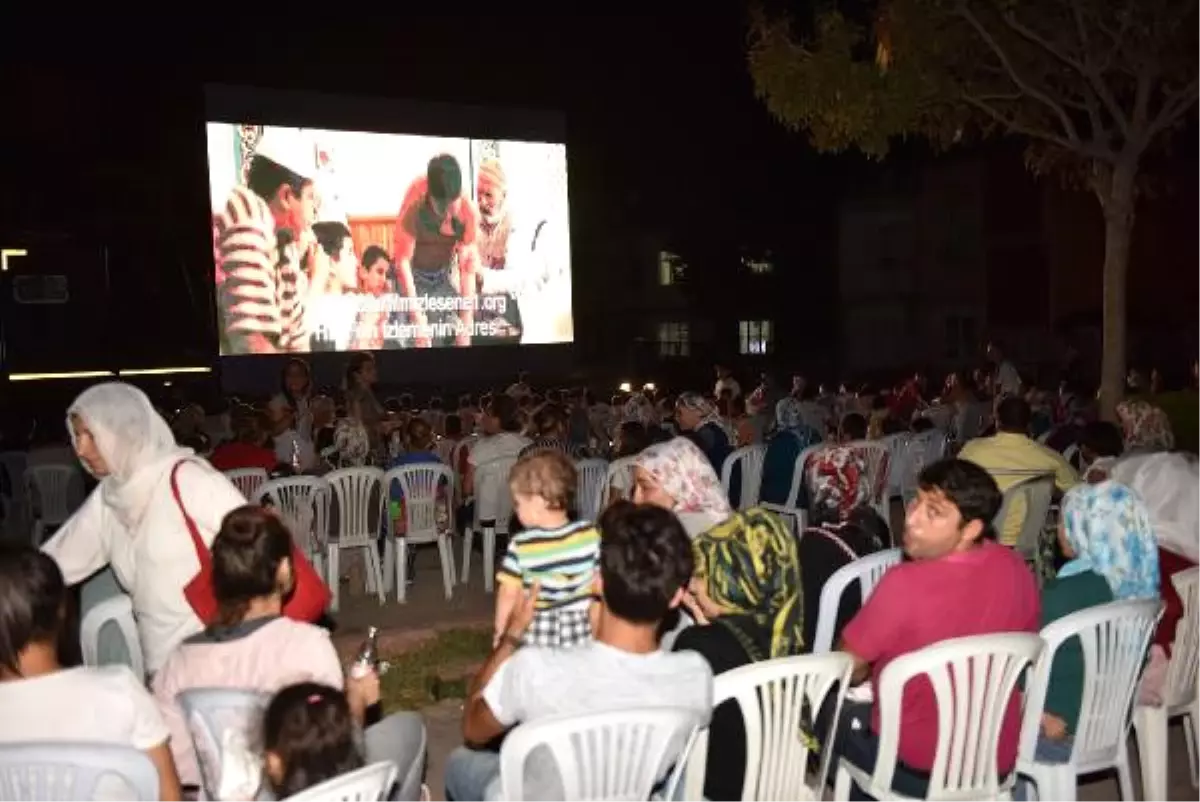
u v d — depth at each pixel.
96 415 3.83
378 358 21.11
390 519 8.34
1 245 20.36
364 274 20.33
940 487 3.61
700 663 3.15
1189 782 4.75
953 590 3.58
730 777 3.46
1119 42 10.12
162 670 3.29
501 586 3.96
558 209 22.83
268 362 19.34
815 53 10.57
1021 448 6.63
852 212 31.55
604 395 24.64
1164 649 4.26
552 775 3.01
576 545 3.96
